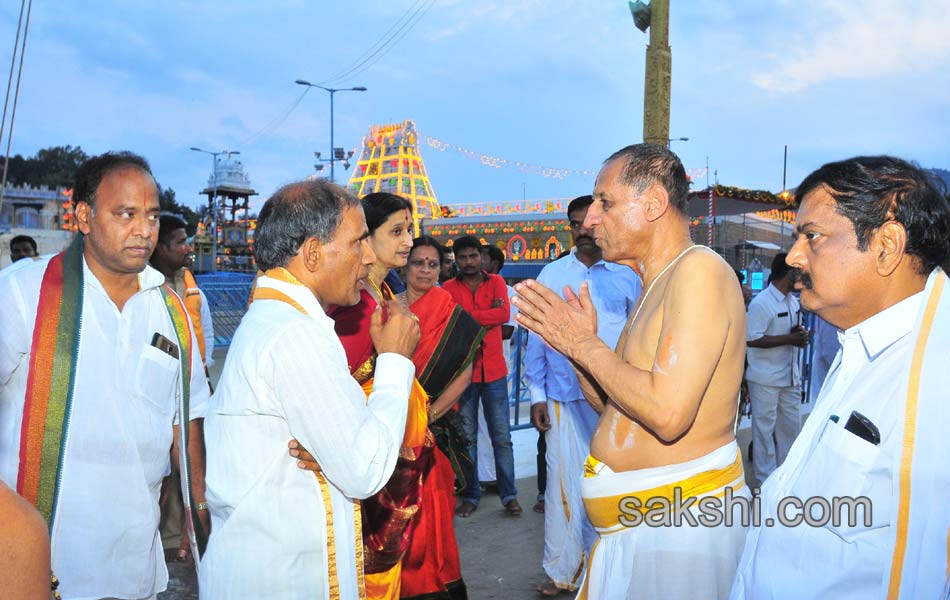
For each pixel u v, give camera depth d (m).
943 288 1.29
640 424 1.99
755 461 5.47
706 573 1.91
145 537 2.24
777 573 1.47
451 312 3.10
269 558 1.75
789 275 5.16
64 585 2.09
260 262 1.91
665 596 1.92
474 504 4.89
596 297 3.91
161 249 4.22
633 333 2.06
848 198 1.37
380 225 2.76
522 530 4.55
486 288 5.00
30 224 37.59
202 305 4.89
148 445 2.25
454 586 3.04
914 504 1.25
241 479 1.75
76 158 52.19
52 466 2.08
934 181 1.38
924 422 1.25
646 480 1.95
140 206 2.16
